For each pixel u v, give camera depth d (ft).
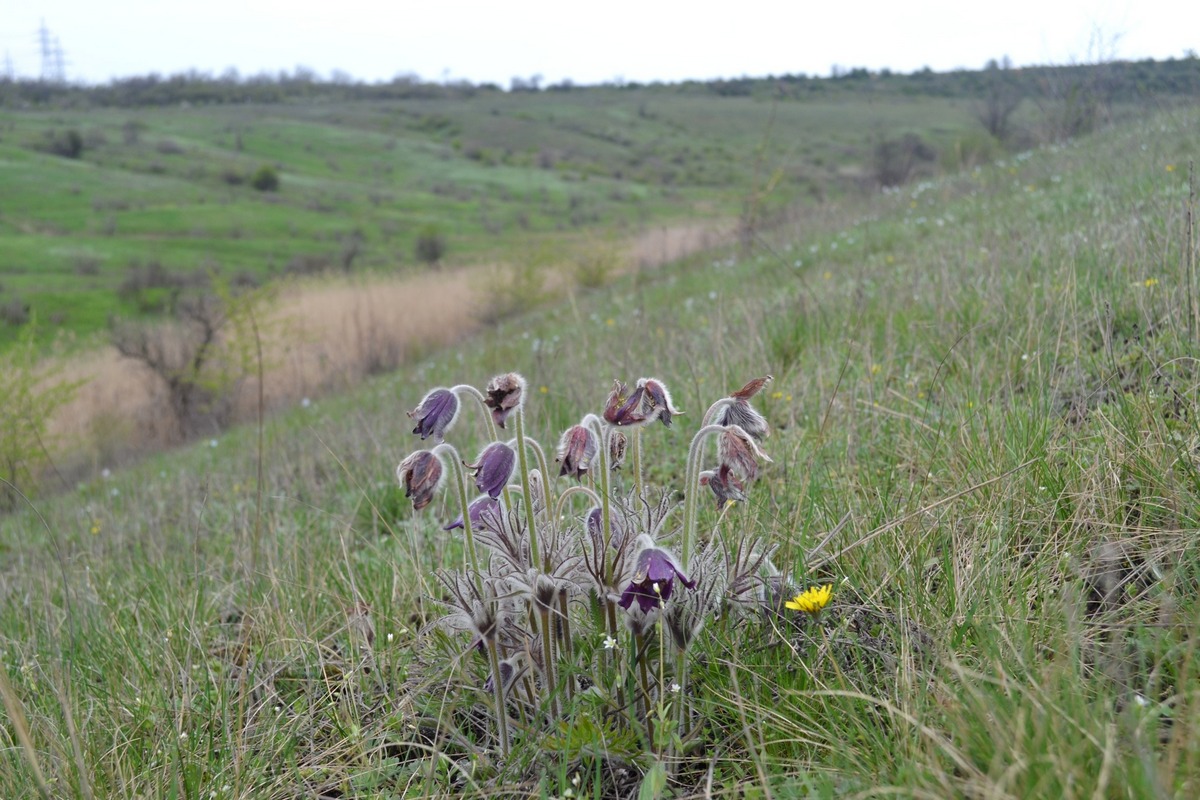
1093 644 6.90
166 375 54.19
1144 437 8.78
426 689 8.66
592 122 394.11
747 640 7.89
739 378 15.03
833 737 6.47
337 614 10.56
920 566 8.32
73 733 7.14
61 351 71.72
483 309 70.49
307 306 75.00
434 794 7.34
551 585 7.25
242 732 8.10
